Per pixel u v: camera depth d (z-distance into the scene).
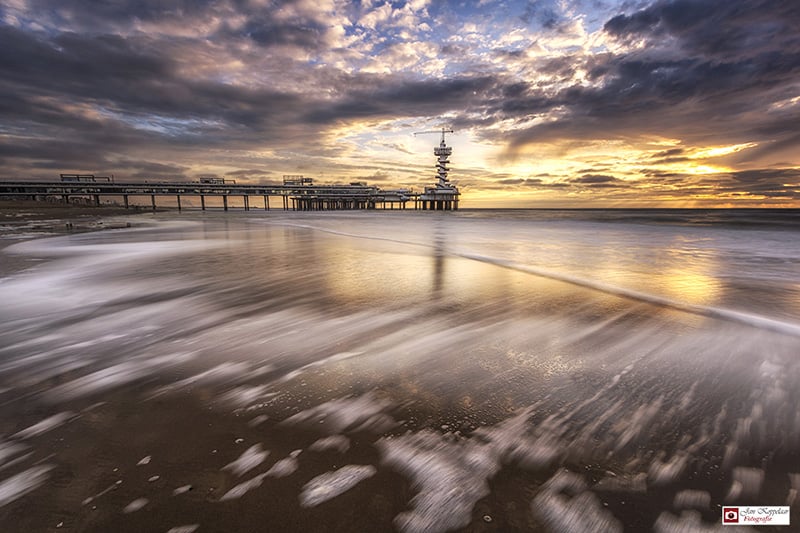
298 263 10.81
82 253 13.74
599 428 2.50
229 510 1.81
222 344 4.28
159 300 6.45
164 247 15.80
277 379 3.34
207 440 2.40
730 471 2.05
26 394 3.09
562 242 18.06
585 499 1.87
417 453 2.26
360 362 3.71
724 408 2.74
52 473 2.09
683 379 3.25
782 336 4.35
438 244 17.08
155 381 3.32
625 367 3.52
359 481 2.02
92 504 1.85
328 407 2.83
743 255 12.72
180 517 1.77
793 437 2.36
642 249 14.71
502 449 2.29
